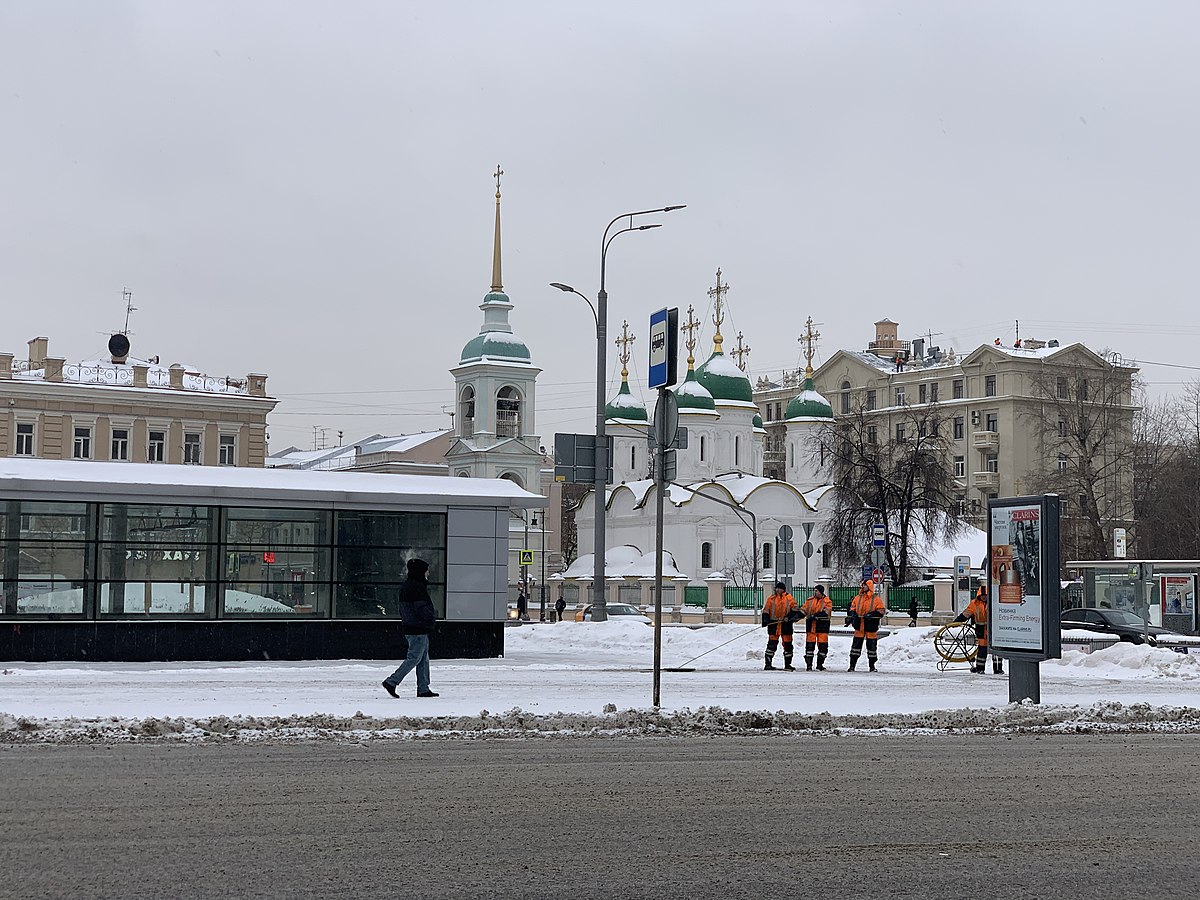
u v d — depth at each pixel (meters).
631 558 92.75
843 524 78.50
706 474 103.31
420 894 7.77
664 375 19.23
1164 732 16.98
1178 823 10.33
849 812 10.59
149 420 81.88
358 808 10.40
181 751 13.57
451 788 11.42
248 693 20.17
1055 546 20.00
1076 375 95.31
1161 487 88.94
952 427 117.00
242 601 28.52
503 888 7.95
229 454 84.38
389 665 27.75
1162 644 44.97
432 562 30.30
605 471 42.00
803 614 30.98
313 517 29.20
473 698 19.92
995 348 114.31
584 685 23.14
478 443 93.19
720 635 40.34
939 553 90.88
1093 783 12.27
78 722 15.30
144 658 27.58
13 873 8.09
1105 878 8.46
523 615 73.50
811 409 108.81
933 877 8.41
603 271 42.78
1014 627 20.56
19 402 78.56
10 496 26.55
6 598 26.73
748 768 12.95
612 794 11.25
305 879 8.07
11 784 11.27
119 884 7.87
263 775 11.98
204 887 7.84
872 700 20.94
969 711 18.23
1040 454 110.12
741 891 7.98
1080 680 27.48
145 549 27.77
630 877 8.27
